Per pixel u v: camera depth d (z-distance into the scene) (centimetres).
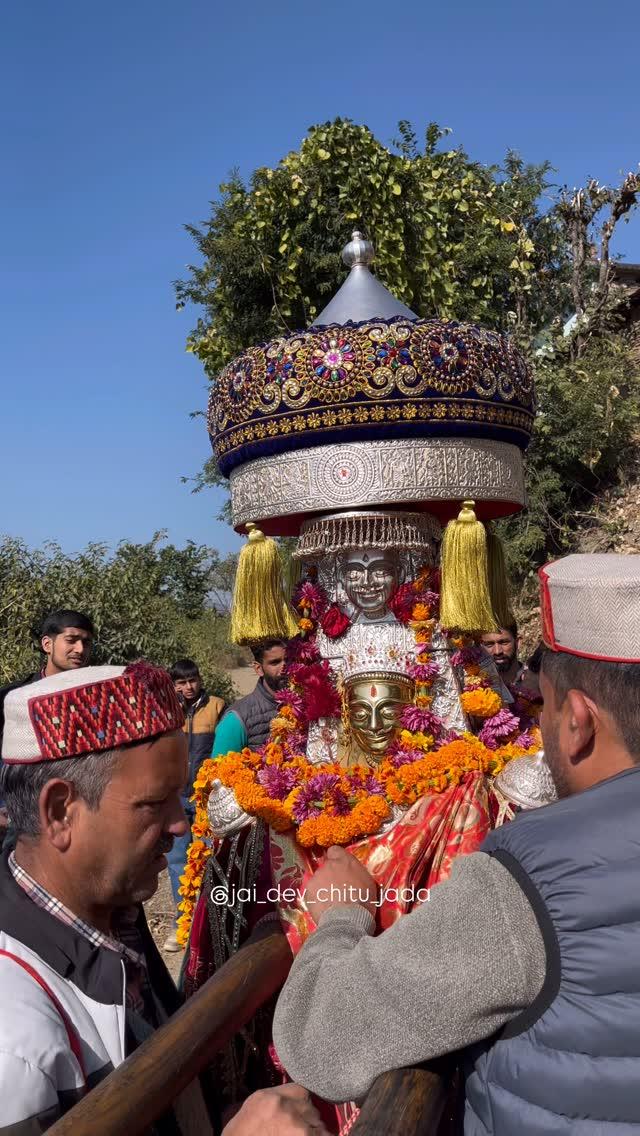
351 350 199
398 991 121
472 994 116
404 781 196
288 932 191
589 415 1034
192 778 574
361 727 210
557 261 1307
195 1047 130
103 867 134
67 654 489
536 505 1039
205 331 1018
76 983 128
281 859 200
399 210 817
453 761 197
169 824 139
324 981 131
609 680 131
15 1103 109
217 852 214
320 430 202
